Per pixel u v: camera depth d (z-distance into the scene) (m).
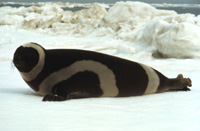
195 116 6.35
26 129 5.05
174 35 19.67
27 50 8.25
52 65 8.34
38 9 50.88
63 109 6.70
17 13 48.72
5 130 4.97
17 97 8.07
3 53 19.89
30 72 8.29
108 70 8.47
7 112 6.20
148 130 5.27
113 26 35.09
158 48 20.95
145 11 35.44
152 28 23.17
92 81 8.33
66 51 8.67
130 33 30.84
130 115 6.34
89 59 8.50
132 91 8.70
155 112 6.70
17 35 31.83
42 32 37.47
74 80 8.27
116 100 8.11
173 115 6.43
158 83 9.12
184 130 5.32
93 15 45.22
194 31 19.83
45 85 8.34
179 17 31.45
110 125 5.50
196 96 8.72
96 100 8.02
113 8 37.00
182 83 9.71
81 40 29.53
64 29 38.41
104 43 27.17
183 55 19.78
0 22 42.28
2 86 10.27
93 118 5.97
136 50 21.91
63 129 5.12
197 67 16.62
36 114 6.12
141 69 8.95
